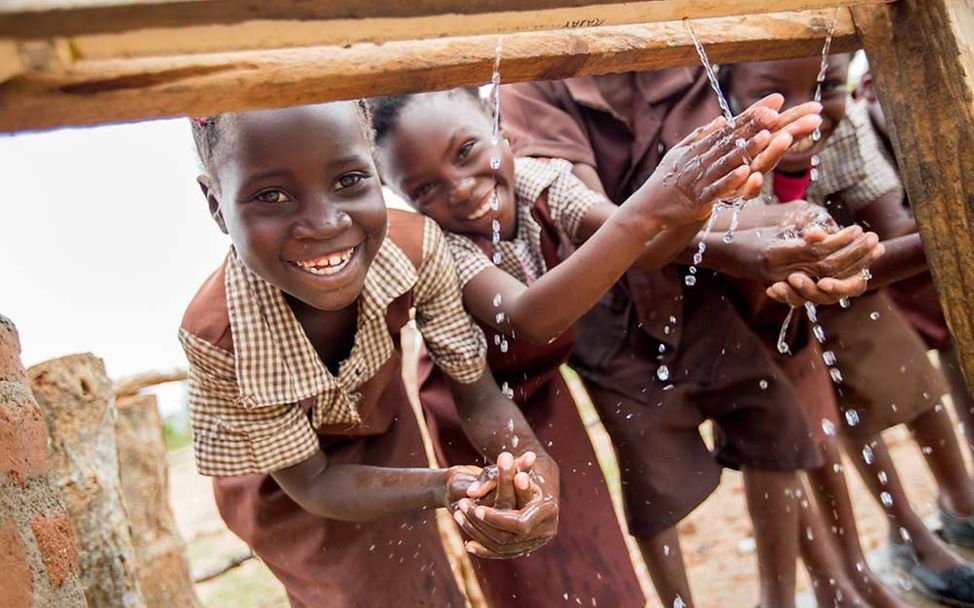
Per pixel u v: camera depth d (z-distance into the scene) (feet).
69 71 4.39
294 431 8.23
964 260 6.65
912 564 12.16
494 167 8.98
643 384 10.69
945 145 6.59
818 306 11.51
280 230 7.07
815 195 11.76
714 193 6.99
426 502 7.80
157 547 10.66
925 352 12.07
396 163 9.37
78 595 6.13
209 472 8.35
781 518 10.75
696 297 10.76
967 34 6.45
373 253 7.48
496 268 9.00
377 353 8.49
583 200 9.65
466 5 4.78
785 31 6.82
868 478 12.24
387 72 5.56
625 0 5.23
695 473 10.64
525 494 7.09
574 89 10.57
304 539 9.09
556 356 9.92
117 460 9.30
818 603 11.43
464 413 9.05
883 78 6.89
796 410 10.66
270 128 6.83
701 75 10.53
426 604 9.04
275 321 7.95
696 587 13.88
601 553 9.67
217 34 4.32
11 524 5.43
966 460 15.38
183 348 8.04
